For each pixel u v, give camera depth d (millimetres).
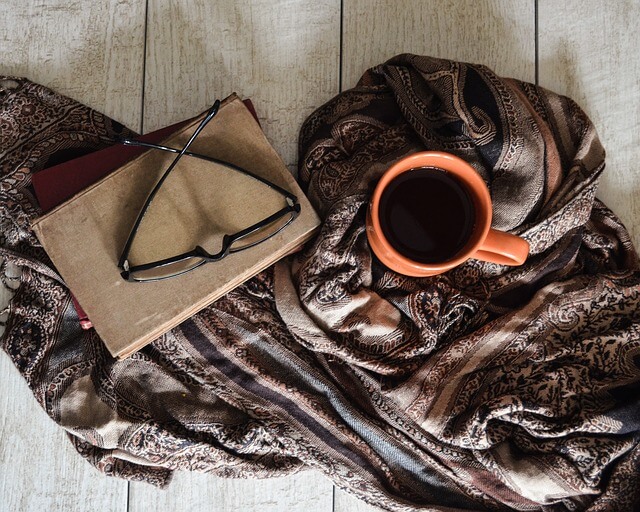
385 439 830
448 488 833
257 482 866
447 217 749
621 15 891
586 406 789
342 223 792
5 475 862
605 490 794
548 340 813
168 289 764
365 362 811
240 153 778
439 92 810
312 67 887
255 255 771
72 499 863
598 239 835
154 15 885
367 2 891
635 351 804
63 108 863
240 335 835
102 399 824
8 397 862
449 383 810
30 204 841
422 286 816
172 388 833
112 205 768
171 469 845
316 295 799
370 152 820
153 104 878
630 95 890
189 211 767
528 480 791
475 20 892
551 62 893
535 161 810
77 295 761
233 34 886
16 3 884
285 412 827
